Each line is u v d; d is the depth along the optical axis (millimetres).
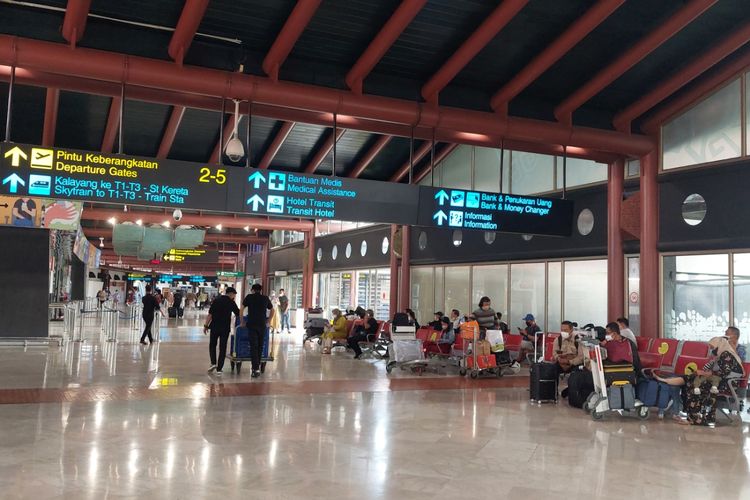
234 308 12508
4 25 9750
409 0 9930
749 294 12430
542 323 17484
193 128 17625
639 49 11266
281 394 10117
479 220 12133
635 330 14656
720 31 11758
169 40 10672
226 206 10531
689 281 13625
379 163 21266
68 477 5449
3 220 17500
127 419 7848
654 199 14141
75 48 9812
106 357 14609
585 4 10719
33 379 10883
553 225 12758
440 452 6738
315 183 11109
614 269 14891
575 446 7230
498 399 10422
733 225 12711
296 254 34938
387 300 24828
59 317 29219
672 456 6855
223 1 10398
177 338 20969
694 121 13609
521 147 13883
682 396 9062
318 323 20094
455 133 13375
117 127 16594
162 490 5188
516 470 6137
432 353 15453
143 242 26547
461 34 11469
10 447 6371
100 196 9828
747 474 6168
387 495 5258
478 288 19906
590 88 12391
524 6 10695
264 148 19438
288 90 11031
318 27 11047
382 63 12094
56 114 15367
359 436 7340
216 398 9562
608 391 8914
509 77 12641
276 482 5504
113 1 10219
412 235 22938
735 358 8805
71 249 28156
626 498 5359
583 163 16531
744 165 12516
